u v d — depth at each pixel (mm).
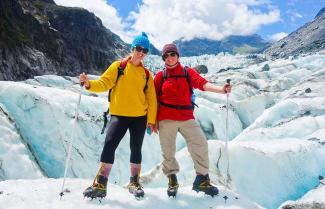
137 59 4734
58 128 11586
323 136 11242
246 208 4676
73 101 12836
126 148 12250
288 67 31625
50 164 11039
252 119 19281
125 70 4719
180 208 4547
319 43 104625
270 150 9453
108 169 4582
